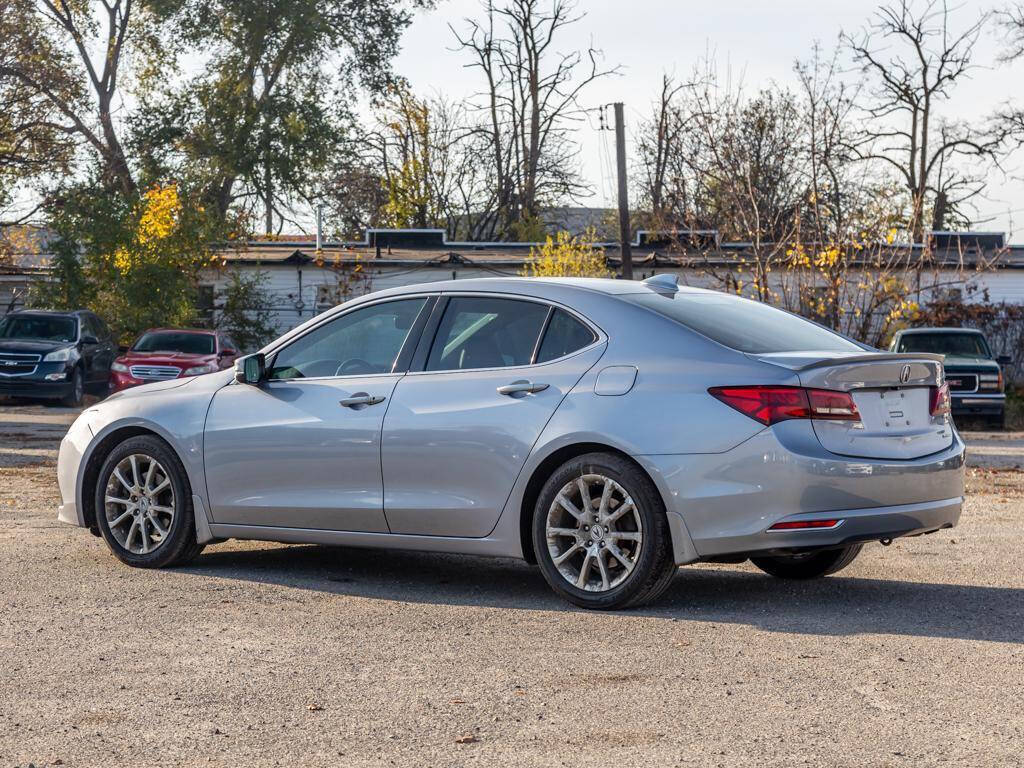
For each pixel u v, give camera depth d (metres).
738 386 5.46
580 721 3.95
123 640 5.11
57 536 7.97
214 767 3.53
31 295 30.61
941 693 4.25
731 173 26.73
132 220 30.16
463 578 6.66
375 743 3.74
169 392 7.08
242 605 5.85
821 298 23.00
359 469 6.33
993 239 37.28
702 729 3.86
